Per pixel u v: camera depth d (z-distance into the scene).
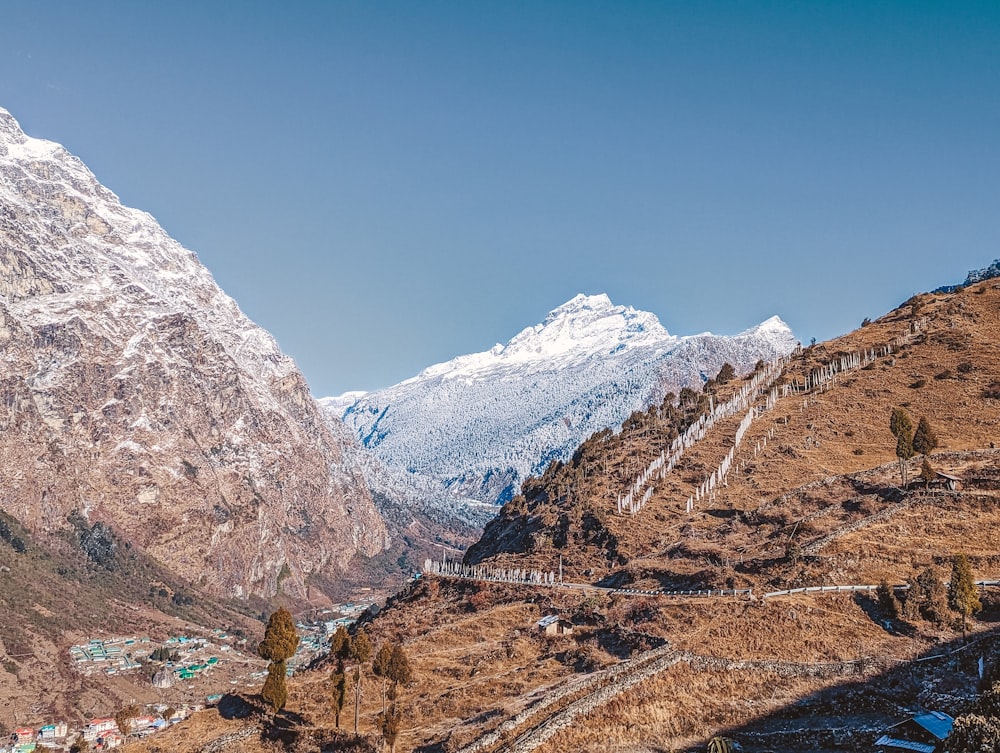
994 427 151.25
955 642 88.31
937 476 126.75
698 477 163.88
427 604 135.88
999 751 54.38
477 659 100.44
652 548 135.12
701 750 74.75
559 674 91.62
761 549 120.12
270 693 88.75
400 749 79.25
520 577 136.75
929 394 172.62
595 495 167.88
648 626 99.62
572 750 75.19
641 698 82.88
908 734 72.31
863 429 165.38
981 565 102.69
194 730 89.81
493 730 77.19
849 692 81.69
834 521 123.06
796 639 92.69
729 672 87.19
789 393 199.12
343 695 87.19
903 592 98.75
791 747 74.44
